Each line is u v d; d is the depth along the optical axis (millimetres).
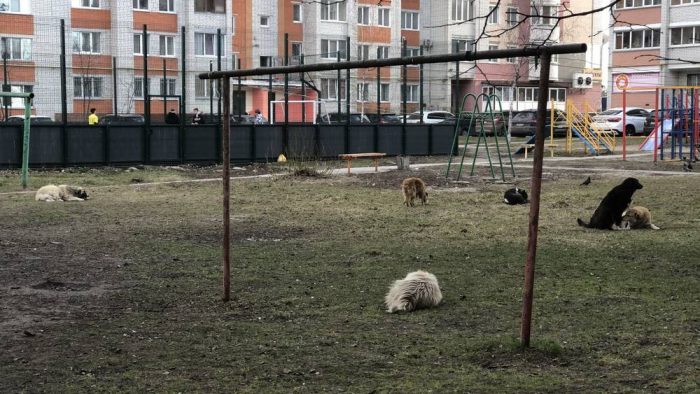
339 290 7977
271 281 8430
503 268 9094
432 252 10266
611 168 25531
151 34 48062
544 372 5176
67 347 5941
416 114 46312
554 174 23375
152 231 12258
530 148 33125
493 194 17969
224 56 50781
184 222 13328
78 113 44031
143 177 22250
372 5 56875
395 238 11531
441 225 12898
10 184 19812
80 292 7938
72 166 23984
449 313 6969
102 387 5008
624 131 29438
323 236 11773
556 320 6633
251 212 14742
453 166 26641
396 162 26703
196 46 49656
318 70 6289
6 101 29906
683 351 5621
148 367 5434
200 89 49375
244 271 8984
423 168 25891
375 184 20375
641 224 12133
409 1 59000
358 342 6027
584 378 5039
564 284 8133
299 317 6879
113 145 24688
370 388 4910
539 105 5113
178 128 25891
